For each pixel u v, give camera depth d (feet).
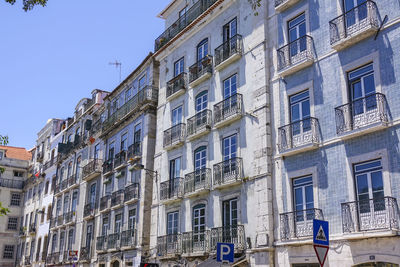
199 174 69.87
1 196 169.58
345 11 52.29
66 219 121.29
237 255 58.34
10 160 176.55
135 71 99.66
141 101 90.89
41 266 133.59
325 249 32.01
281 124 57.26
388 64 46.14
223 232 61.98
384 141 44.78
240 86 65.98
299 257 50.39
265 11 64.23
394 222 41.70
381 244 42.60
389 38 46.68
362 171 46.39
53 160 146.30
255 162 59.21
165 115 84.58
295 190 53.47
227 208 63.52
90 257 101.65
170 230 75.15
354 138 47.65
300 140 53.62
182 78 80.18
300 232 50.90
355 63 49.37
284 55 58.49
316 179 50.62
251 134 61.46
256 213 57.16
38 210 149.18
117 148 102.12
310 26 56.29
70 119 142.61
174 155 78.48
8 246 164.66
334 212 47.85
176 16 91.15
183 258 68.74
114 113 104.58
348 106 48.52
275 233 54.29
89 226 108.06
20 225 168.14
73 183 123.13
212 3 77.77
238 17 69.87
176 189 74.64
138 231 83.30
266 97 59.77
